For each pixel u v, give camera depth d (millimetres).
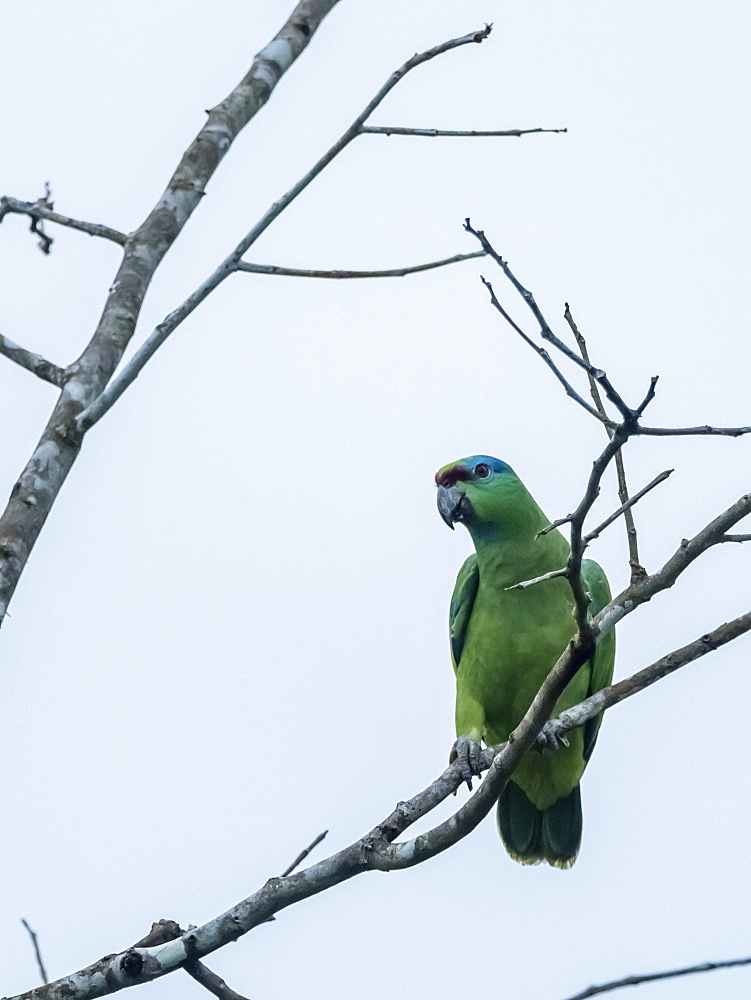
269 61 11203
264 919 9875
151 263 10180
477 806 9672
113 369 9641
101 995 9617
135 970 9633
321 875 9977
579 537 8469
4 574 8461
